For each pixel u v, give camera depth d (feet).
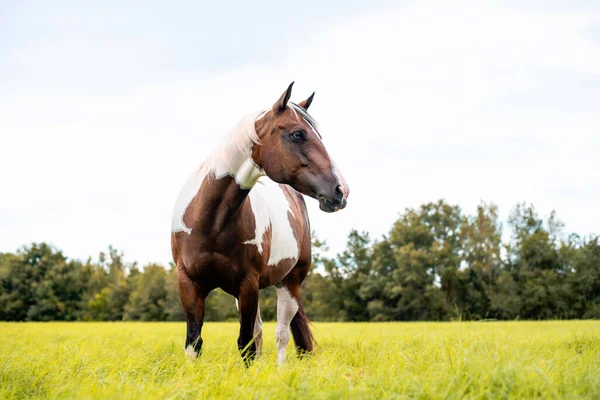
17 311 229.86
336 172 15.48
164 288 209.15
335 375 12.08
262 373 12.25
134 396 10.71
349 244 201.77
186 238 16.97
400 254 181.16
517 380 10.82
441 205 197.47
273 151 15.92
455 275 171.01
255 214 17.72
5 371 13.74
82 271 242.17
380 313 185.06
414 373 12.46
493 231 173.99
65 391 11.48
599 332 30.04
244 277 17.19
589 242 154.30
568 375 11.84
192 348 16.34
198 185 17.49
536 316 157.17
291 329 22.11
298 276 22.47
